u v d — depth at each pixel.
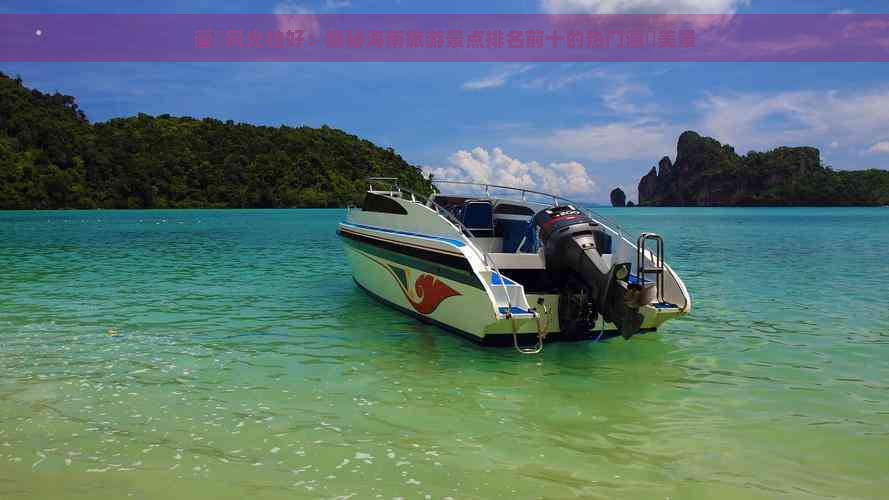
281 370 5.22
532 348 6.00
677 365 5.47
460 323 6.24
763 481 3.17
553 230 5.90
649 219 53.81
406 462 3.39
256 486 3.08
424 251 6.58
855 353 5.90
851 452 3.55
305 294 9.38
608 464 3.38
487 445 3.64
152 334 6.57
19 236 24.25
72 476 3.17
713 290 9.88
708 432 3.87
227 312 7.86
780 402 4.46
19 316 7.50
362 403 4.40
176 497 2.95
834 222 43.66
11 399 4.40
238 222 40.34
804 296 9.27
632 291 5.13
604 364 5.50
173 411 4.18
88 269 12.65
